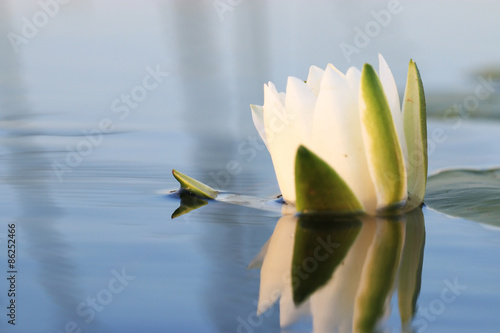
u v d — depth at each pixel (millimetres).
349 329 592
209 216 687
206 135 854
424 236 660
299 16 1409
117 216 687
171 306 606
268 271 628
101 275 625
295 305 605
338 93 675
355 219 681
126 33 1401
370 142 673
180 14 1461
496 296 609
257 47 1195
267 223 677
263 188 737
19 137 854
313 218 683
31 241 656
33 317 601
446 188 718
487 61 1182
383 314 600
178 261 636
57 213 689
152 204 707
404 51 1208
